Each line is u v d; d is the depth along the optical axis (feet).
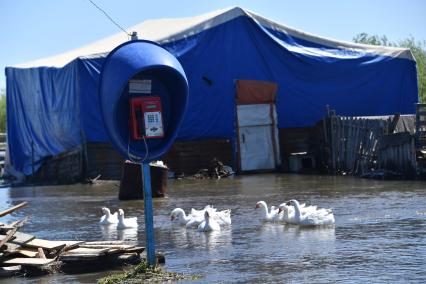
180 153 98.37
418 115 76.23
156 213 58.13
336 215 51.31
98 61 95.04
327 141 91.76
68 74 98.32
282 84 104.37
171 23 113.91
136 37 36.09
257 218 52.42
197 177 95.35
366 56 109.29
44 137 112.27
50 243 38.34
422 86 181.98
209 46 100.27
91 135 94.99
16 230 38.91
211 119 100.07
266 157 102.06
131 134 34.24
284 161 103.81
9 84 124.77
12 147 124.98
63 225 53.93
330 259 35.40
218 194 71.61
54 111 105.50
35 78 112.37
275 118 102.73
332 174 89.45
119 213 50.88
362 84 108.78
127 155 34.06
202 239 44.01
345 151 88.17
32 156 117.39
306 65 105.70
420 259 34.37
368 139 83.92
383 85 110.11
